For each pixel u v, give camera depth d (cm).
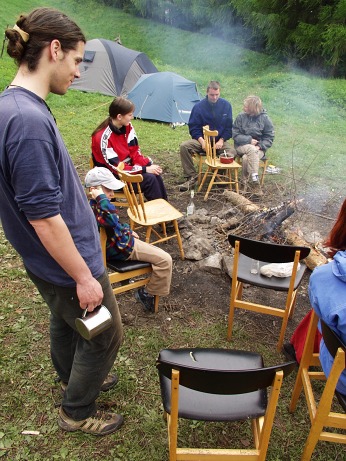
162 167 657
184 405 194
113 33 2578
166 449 224
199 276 378
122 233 300
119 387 259
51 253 161
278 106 1155
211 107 585
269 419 178
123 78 1120
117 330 204
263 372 162
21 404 246
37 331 303
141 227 462
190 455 187
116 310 201
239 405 196
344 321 173
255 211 439
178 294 354
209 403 196
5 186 156
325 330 185
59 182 161
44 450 221
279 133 906
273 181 614
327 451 228
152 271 309
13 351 283
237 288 334
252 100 575
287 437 235
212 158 563
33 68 153
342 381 194
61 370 238
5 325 307
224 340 306
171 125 923
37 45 150
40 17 150
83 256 177
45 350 286
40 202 149
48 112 158
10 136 144
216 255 394
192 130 590
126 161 448
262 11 1962
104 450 222
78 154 686
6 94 151
